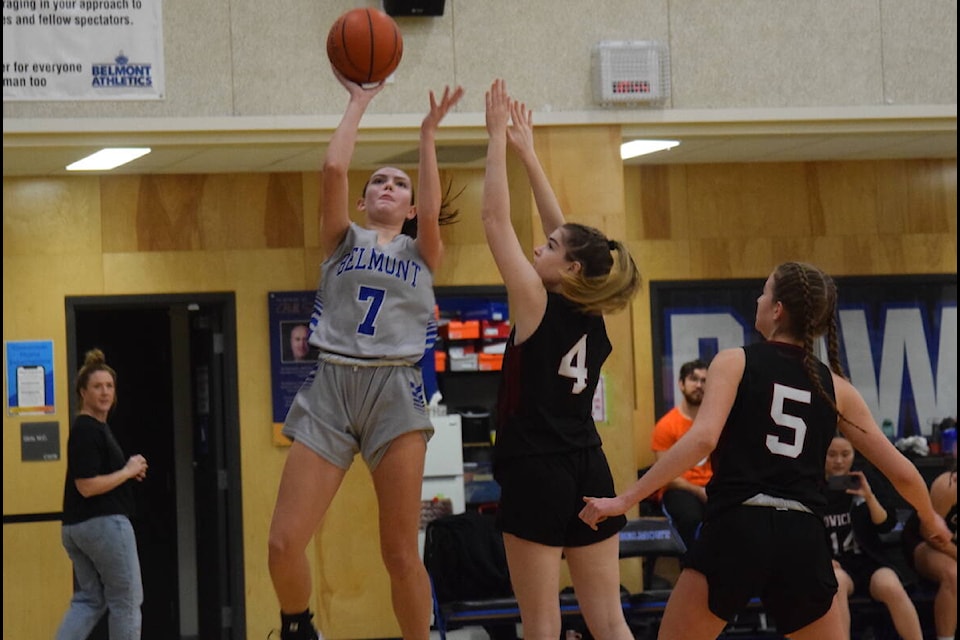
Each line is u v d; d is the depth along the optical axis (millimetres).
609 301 8703
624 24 16188
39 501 17406
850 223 19844
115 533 14992
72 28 15102
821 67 16578
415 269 8953
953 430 19719
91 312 20734
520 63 15938
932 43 16844
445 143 16203
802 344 8945
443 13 15734
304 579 8852
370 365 8781
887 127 16891
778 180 19703
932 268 20016
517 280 8641
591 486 8789
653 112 16188
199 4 15359
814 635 8828
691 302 19500
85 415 15172
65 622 15227
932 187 20016
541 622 8633
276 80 15469
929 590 16031
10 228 17547
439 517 16734
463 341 18641
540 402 8680
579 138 16125
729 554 8539
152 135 15336
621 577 16219
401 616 9102
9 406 17375
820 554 8664
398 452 8812
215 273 18031
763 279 19625
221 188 18062
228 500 18078
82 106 15102
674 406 19438
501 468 8797
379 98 15625
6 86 14938
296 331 18141
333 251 9086
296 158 16984
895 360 19984
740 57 16406
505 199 8773
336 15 15617
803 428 8711
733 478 8656
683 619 8734
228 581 18141
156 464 20891
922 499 9031
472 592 15555
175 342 20969
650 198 19453
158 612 20766
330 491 8812
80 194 17734
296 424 8891
